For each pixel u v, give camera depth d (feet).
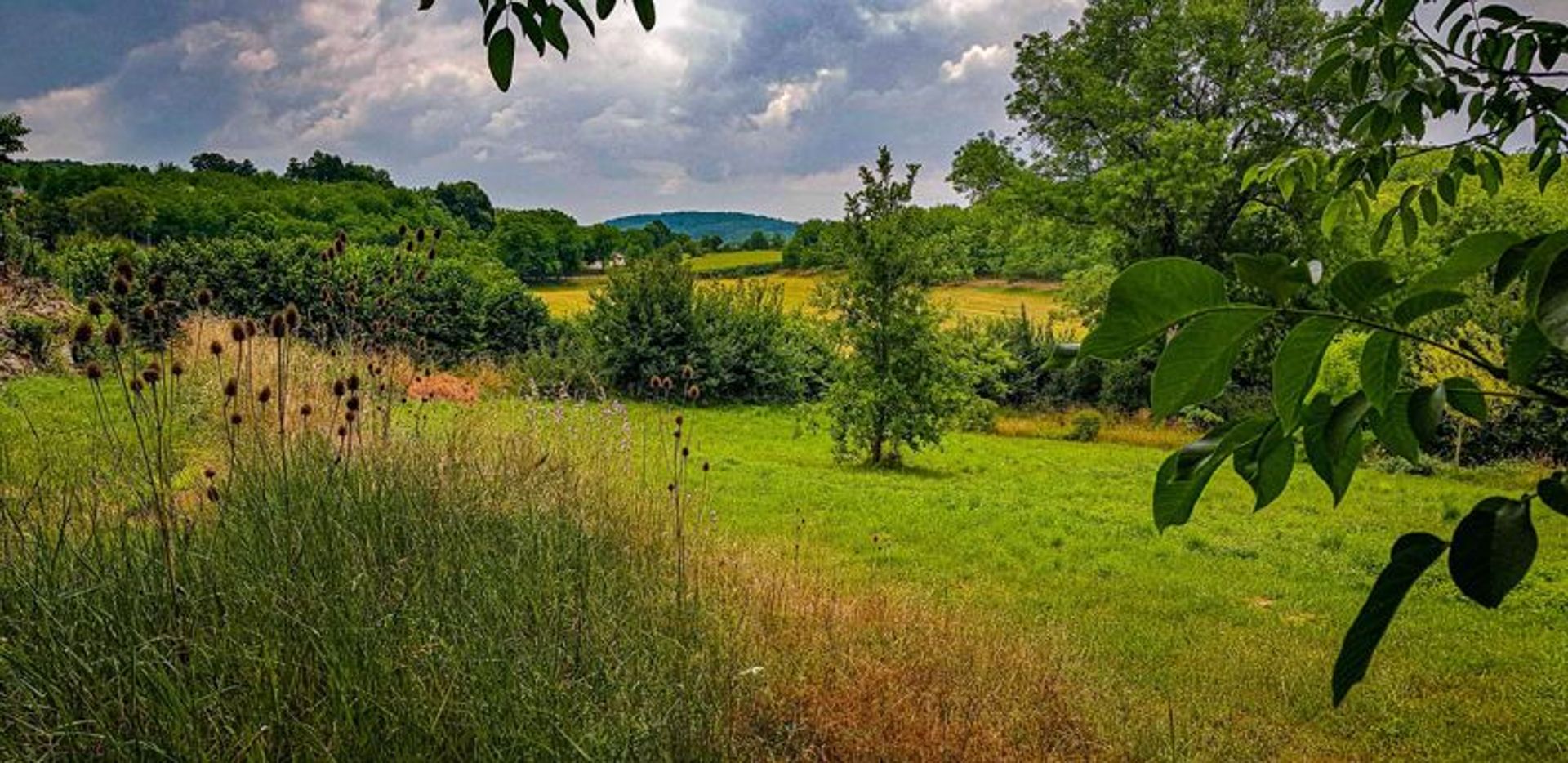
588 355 83.10
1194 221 92.17
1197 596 28.81
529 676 12.41
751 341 88.07
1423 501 49.01
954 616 21.76
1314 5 92.22
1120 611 26.89
